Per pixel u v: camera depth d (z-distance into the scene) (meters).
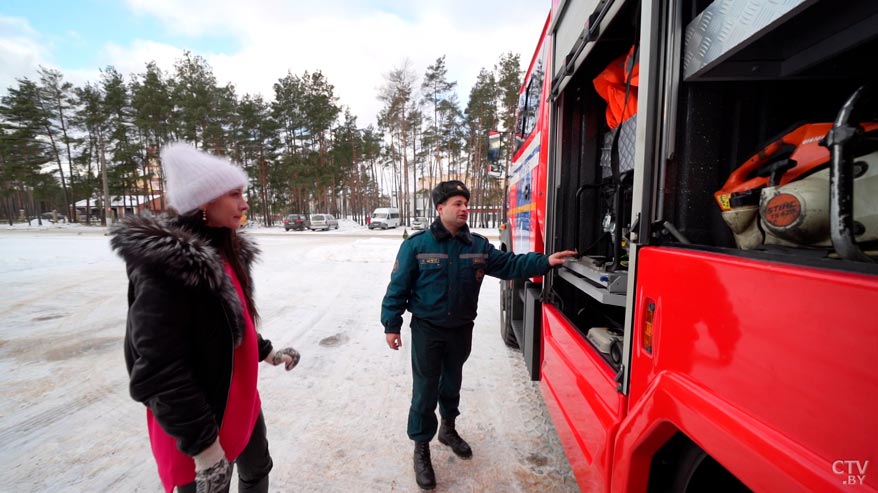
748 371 0.82
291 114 38.28
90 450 2.55
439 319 2.20
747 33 0.94
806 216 0.88
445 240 2.22
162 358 1.08
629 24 1.89
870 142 0.83
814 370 0.68
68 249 14.40
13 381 3.53
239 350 1.38
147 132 36.25
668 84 1.22
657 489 1.25
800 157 1.01
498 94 35.06
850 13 0.96
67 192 46.34
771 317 0.77
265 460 1.66
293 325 5.21
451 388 2.41
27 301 6.45
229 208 1.34
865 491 0.60
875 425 0.59
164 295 1.09
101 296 6.83
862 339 0.61
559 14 2.36
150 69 36.00
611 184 2.28
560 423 2.14
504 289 4.48
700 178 1.24
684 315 1.04
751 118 1.25
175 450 1.28
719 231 1.24
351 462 2.41
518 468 2.35
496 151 4.72
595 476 1.57
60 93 38.38
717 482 1.11
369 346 4.42
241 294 1.48
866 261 0.68
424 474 2.19
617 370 1.59
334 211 48.72
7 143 36.06
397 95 37.53
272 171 40.06
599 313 2.48
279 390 3.35
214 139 36.97
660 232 1.25
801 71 1.18
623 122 2.04
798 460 0.70
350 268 10.29
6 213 57.72
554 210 2.59
